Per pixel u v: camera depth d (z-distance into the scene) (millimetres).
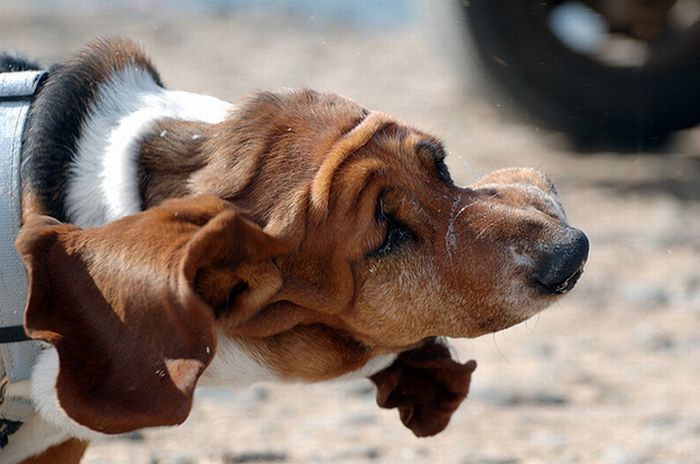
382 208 7059
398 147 7160
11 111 7375
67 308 6523
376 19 31484
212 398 12180
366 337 7266
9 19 28516
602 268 15938
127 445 10875
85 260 6527
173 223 6570
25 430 7520
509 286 7062
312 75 25375
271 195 7000
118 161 7156
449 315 7129
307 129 7164
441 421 7984
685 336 13992
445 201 7156
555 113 19547
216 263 6652
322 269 7031
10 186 7129
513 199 7316
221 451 10781
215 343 6348
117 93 7508
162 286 6371
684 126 19453
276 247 6871
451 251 7070
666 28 19000
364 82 24828
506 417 11781
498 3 18781
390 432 11406
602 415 11836
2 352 7047
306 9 32000
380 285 7082
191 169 7145
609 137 19875
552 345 13766
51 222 6691
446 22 19359
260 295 6895
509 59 19078
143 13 30547
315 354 7250
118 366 6430
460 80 20172
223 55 26906
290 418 11773
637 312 14688
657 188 18766
